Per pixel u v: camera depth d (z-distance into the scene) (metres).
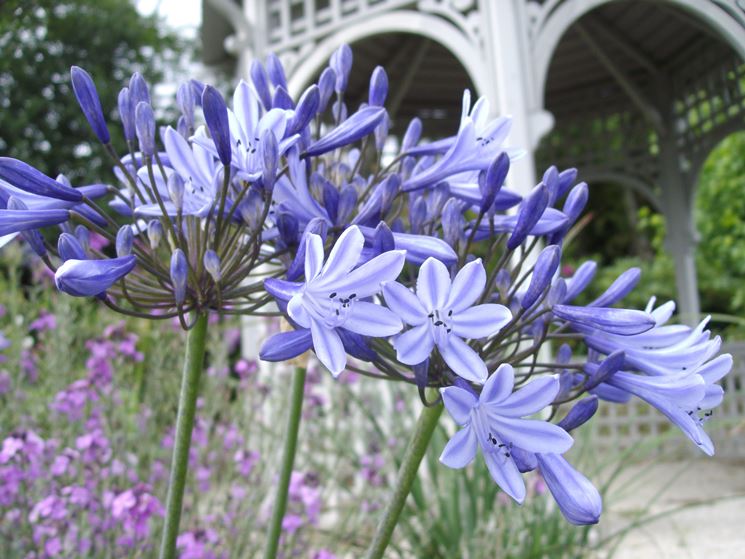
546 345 0.70
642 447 0.84
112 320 0.82
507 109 0.95
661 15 1.46
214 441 0.66
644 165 1.80
